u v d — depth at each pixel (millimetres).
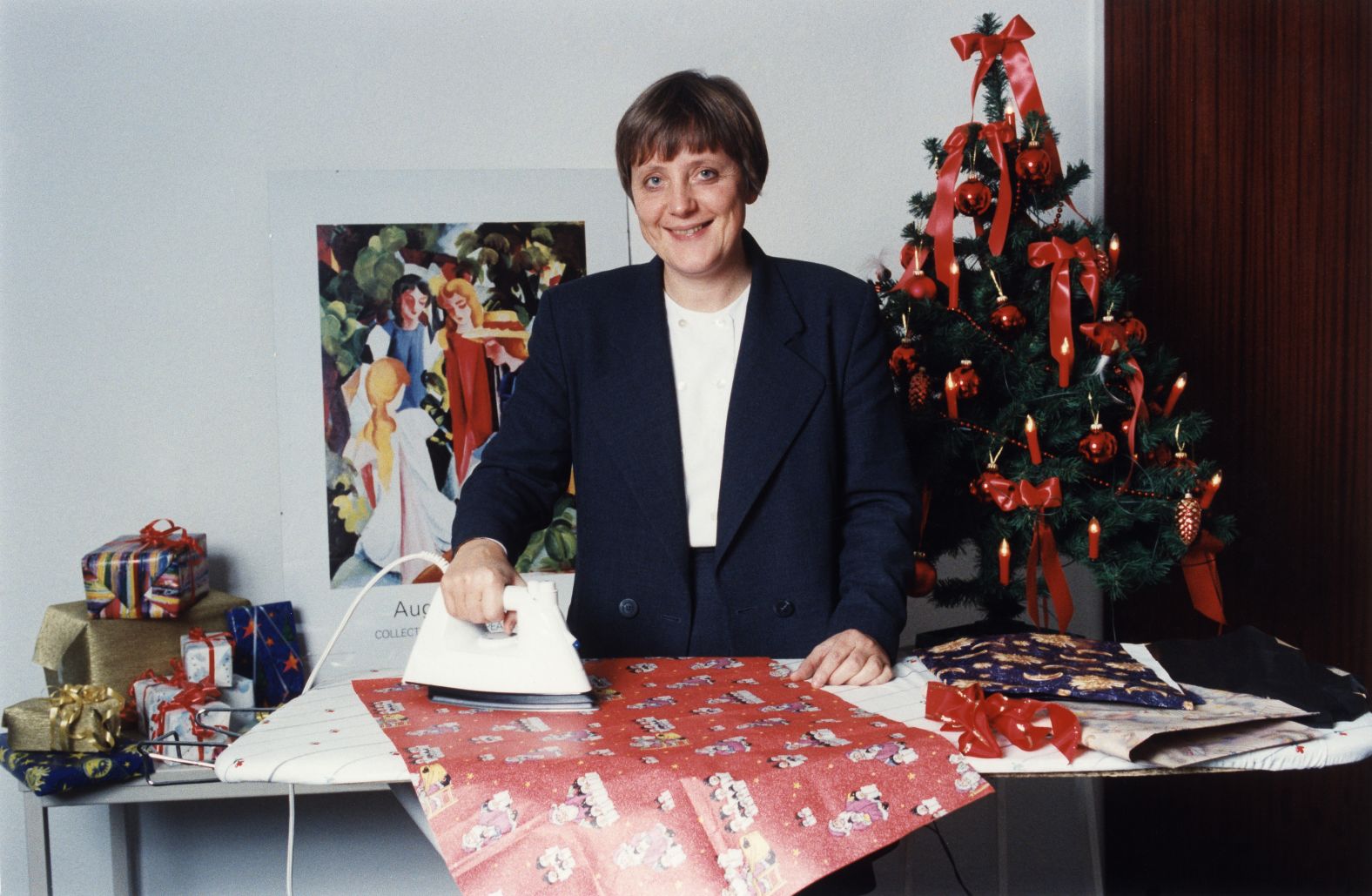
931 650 1431
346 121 2369
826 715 1195
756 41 2459
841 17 2477
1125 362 1784
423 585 2299
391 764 1062
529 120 2416
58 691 1899
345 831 2463
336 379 2293
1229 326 2219
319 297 2291
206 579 2250
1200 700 1204
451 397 2322
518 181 2352
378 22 2373
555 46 2418
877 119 2492
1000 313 1815
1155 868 2502
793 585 1565
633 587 1582
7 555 2301
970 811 2623
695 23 2443
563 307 1658
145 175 2316
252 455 2361
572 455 1669
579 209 2369
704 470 1603
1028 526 1867
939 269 1874
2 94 2273
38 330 2295
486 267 2338
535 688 1233
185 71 2326
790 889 952
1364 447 1935
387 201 2312
